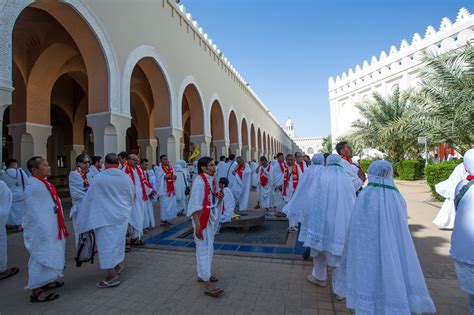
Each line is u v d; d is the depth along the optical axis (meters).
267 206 9.63
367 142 21.12
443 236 5.95
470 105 9.23
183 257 5.14
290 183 7.86
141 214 5.80
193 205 3.67
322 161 4.34
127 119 8.95
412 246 2.39
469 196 2.63
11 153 20.61
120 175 4.16
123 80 8.87
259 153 31.78
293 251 5.31
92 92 8.41
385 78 26.98
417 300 2.27
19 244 6.21
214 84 17.31
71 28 7.84
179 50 12.82
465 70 10.00
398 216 2.45
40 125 10.09
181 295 3.66
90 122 8.41
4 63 5.43
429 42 22.75
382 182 2.57
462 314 3.06
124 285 3.99
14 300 3.64
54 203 3.73
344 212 3.46
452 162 10.21
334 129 33.97
